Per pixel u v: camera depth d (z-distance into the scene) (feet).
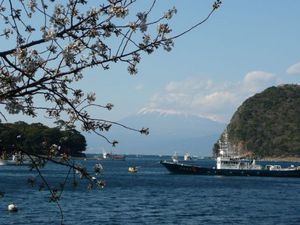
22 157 25.95
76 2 25.00
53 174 375.45
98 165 28.91
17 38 24.48
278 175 423.23
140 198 221.46
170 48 25.35
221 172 427.33
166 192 260.42
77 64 25.04
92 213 162.30
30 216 147.95
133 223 144.87
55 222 139.03
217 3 24.32
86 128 26.08
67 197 207.10
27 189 235.81
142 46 25.12
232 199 229.86
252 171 424.46
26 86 24.13
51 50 24.77
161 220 152.35
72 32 24.88
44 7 24.89
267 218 162.30
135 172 499.51
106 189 263.70
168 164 447.42
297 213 176.76
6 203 177.47
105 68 25.22
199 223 148.25
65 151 27.61
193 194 252.83
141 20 25.04
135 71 25.41
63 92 25.21
